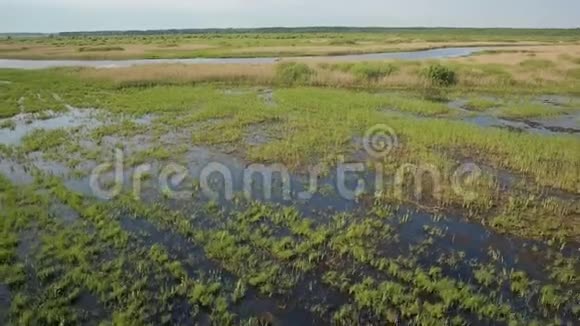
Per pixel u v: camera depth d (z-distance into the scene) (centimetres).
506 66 4309
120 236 1159
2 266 1002
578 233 1215
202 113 2659
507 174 1659
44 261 1034
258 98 3228
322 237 1165
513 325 838
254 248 1122
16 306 870
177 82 3925
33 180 1578
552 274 1012
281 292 943
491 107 2977
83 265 1020
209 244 1123
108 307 889
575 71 4056
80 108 2898
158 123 2466
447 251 1121
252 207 1371
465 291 934
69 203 1359
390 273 1020
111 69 4353
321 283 980
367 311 887
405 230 1233
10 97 3256
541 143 1992
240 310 886
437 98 3347
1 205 1341
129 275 991
